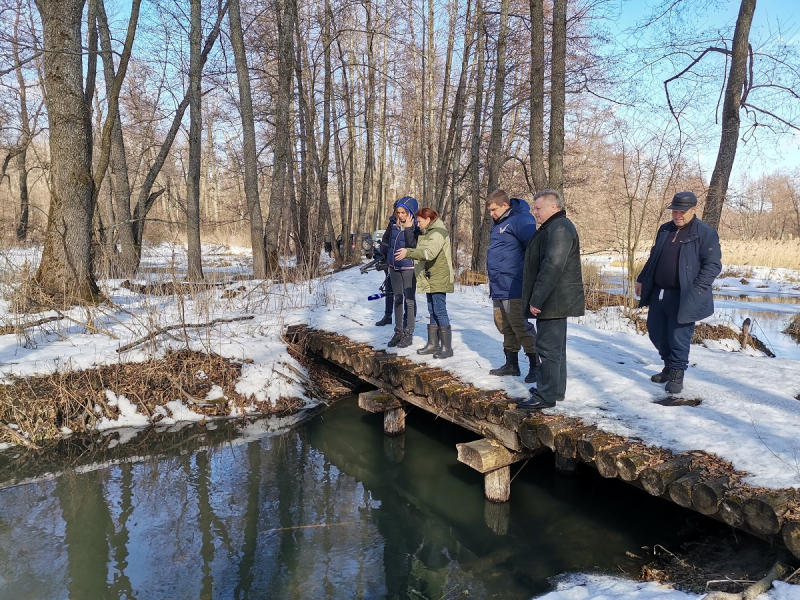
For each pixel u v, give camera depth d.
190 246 11.02
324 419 6.13
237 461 5.06
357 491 4.57
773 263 23.62
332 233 19.52
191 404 6.02
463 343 6.03
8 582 3.24
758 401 4.02
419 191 29.38
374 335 6.59
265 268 12.26
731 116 9.34
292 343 7.13
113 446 5.27
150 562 3.48
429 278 5.35
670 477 2.93
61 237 7.56
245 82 11.31
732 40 9.56
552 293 3.74
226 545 3.70
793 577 2.52
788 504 2.53
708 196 9.68
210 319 7.54
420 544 3.80
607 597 2.86
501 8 12.84
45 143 21.08
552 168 9.19
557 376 3.87
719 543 3.30
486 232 13.74
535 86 9.66
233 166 24.05
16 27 13.07
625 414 3.82
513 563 3.48
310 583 3.32
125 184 11.62
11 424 5.23
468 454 4.05
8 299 6.92
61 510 4.11
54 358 5.88
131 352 6.23
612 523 3.86
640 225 9.19
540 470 4.72
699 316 4.05
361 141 27.55
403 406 5.68
